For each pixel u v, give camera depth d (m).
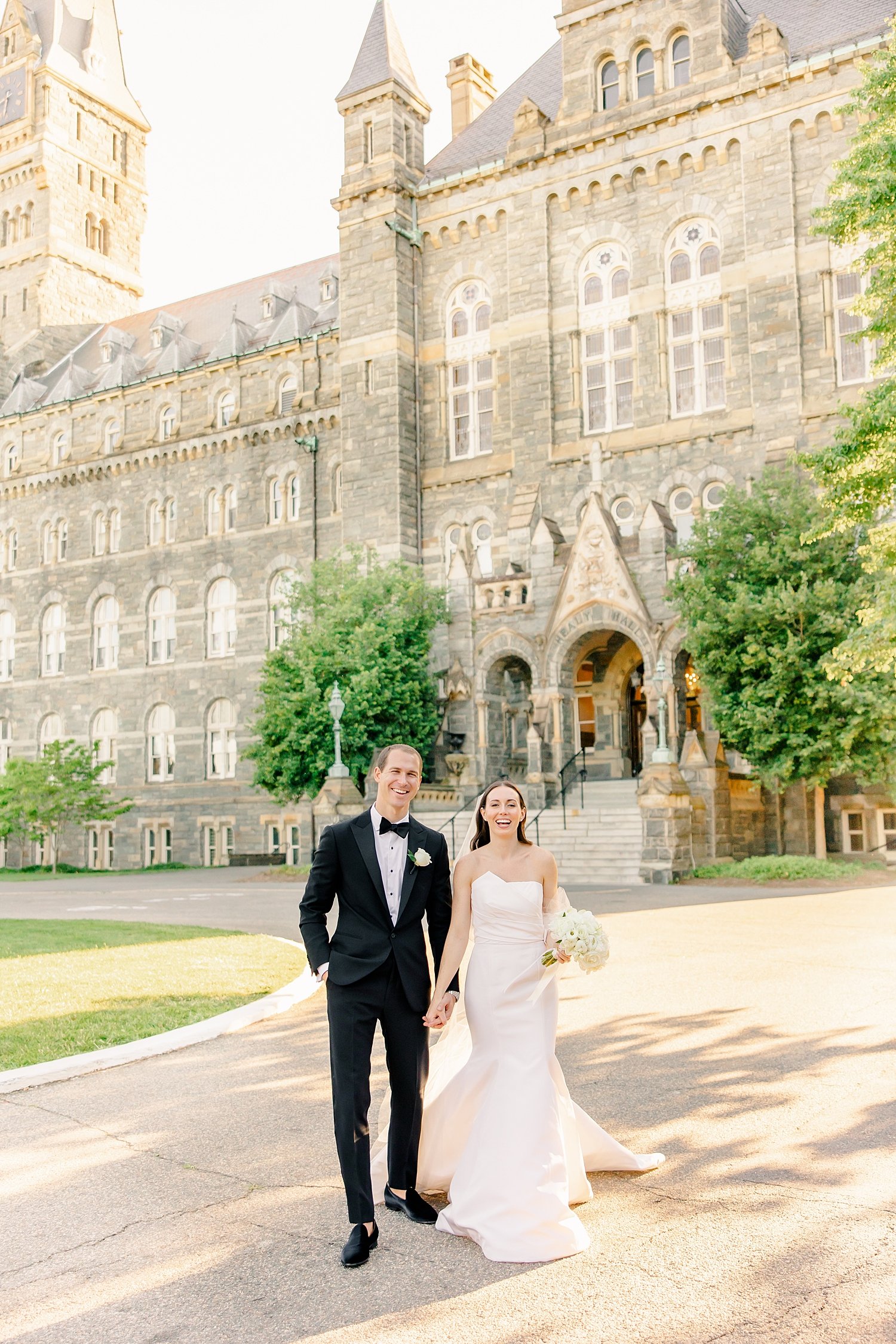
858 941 14.42
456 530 38.62
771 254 33.28
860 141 17.64
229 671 46.09
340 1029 5.50
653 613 31.50
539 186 37.59
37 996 11.74
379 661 32.53
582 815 29.59
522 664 36.50
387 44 40.91
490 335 38.69
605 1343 4.28
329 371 44.47
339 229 40.59
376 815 5.86
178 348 50.28
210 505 47.66
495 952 5.86
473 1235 5.25
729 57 34.53
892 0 34.25
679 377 35.28
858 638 18.53
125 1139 7.12
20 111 63.06
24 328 61.56
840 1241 5.09
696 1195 5.76
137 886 32.06
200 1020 10.45
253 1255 5.26
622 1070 8.34
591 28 37.25
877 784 29.30
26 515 53.50
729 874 25.19
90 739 50.09
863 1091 7.52
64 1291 4.93
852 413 17.30
